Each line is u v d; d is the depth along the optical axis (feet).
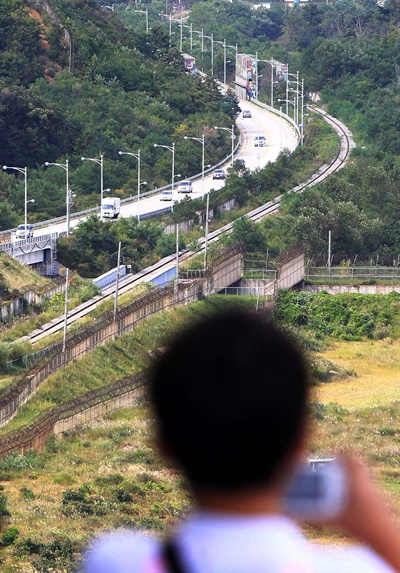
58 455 489.67
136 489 415.64
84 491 418.92
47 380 623.77
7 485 434.30
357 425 537.65
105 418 567.59
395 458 457.27
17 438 495.00
